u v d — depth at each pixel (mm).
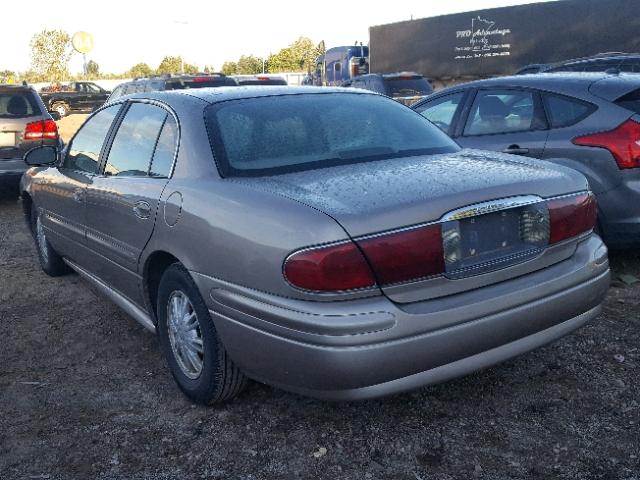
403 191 2820
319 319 2586
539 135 5375
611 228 4988
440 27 21984
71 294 5352
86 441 3174
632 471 2781
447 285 2775
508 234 2945
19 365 4047
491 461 2895
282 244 2668
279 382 2848
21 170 8969
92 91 30781
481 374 3648
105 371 3928
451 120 6191
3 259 6527
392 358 2619
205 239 3020
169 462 2992
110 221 3936
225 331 2984
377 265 2615
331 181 2988
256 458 2994
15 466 2990
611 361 3748
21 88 9180
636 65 10203
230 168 3221
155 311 3801
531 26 19797
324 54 27812
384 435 3123
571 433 3074
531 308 2922
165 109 3777
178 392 3629
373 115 3809
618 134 4891
